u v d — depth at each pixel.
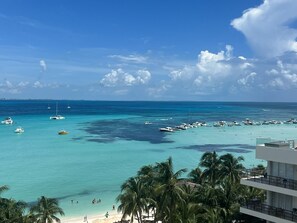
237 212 62.09
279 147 54.81
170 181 64.69
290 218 51.53
